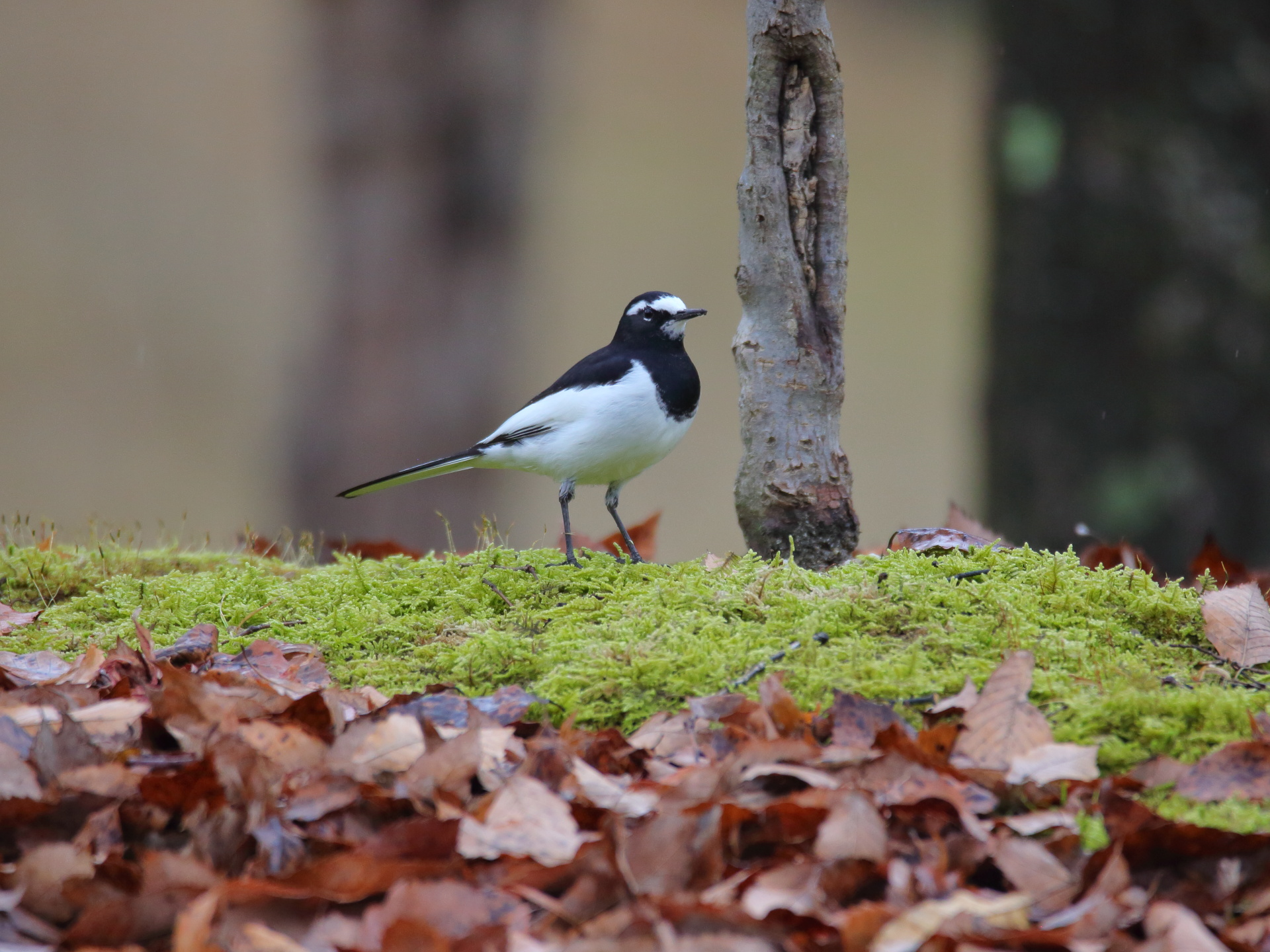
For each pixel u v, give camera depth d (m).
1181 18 12.21
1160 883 4.87
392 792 5.39
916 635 7.00
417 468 9.92
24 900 4.70
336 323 17.64
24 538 10.72
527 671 7.00
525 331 18.34
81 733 5.52
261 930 4.41
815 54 8.38
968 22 32.59
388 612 8.08
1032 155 12.49
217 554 10.24
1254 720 5.77
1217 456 12.41
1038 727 5.65
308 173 17.81
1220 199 12.30
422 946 4.25
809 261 8.65
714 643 6.90
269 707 6.29
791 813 5.05
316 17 17.27
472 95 17.23
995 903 4.54
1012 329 12.88
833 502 8.74
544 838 4.94
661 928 4.33
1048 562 7.94
